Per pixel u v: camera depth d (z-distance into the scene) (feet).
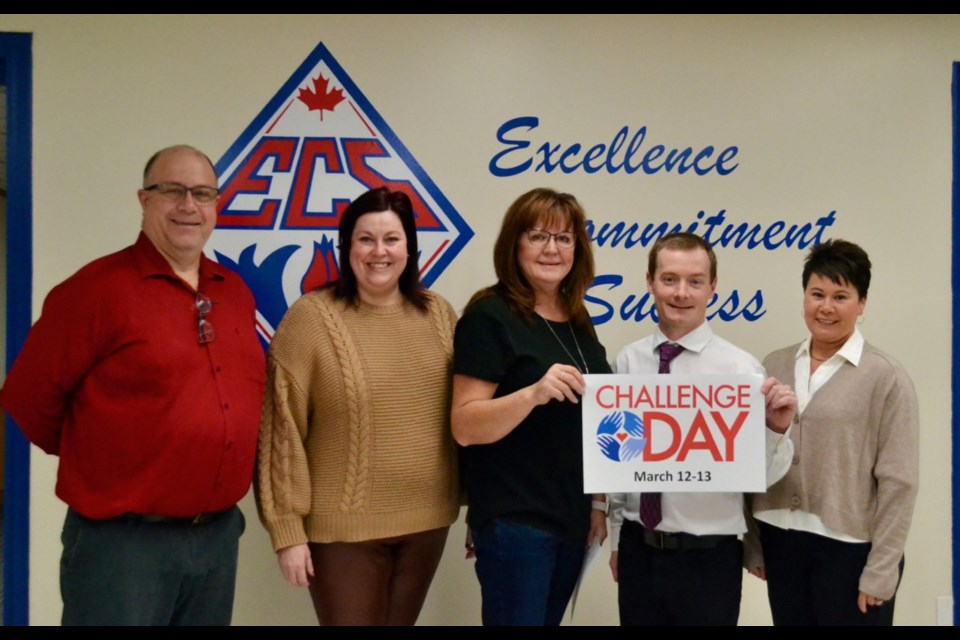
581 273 5.69
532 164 7.23
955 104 7.43
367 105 7.12
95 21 6.93
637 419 5.48
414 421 5.58
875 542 5.47
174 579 5.17
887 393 5.53
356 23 7.09
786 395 5.45
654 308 7.32
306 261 7.11
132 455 4.96
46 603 7.02
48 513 7.02
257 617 7.14
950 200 7.43
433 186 7.18
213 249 7.02
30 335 5.10
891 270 7.41
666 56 7.27
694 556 5.44
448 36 7.16
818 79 7.35
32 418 5.20
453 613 7.30
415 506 5.59
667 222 7.30
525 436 5.33
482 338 5.29
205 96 7.01
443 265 7.21
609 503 6.02
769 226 7.36
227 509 5.46
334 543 5.54
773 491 5.77
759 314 7.38
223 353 5.21
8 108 6.89
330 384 5.46
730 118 7.31
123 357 4.92
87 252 6.98
